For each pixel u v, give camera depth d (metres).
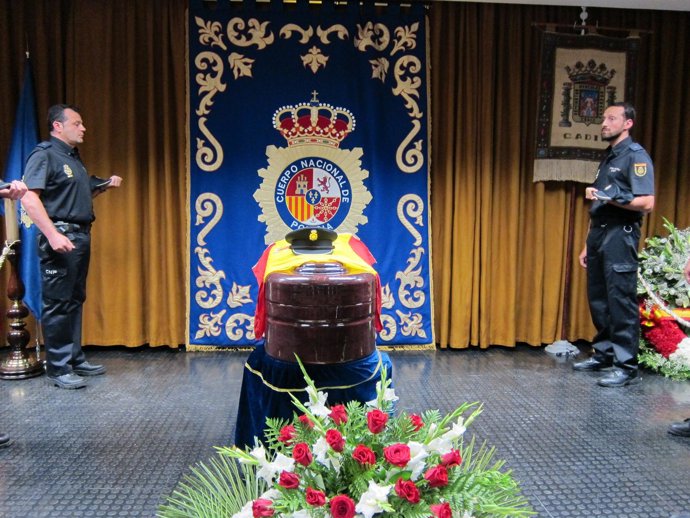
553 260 4.55
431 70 4.38
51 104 4.23
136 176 4.25
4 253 3.03
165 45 4.21
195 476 2.45
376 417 1.42
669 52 4.53
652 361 3.96
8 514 2.16
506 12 4.34
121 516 2.15
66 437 2.85
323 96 4.30
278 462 1.46
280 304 2.00
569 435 2.92
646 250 4.54
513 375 3.89
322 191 4.36
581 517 2.17
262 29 4.24
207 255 4.32
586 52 4.36
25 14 4.12
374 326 2.15
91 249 4.29
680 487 2.41
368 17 4.29
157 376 3.80
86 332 4.34
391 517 1.30
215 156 4.28
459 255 4.45
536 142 4.40
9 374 3.69
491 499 1.45
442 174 4.46
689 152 4.62
